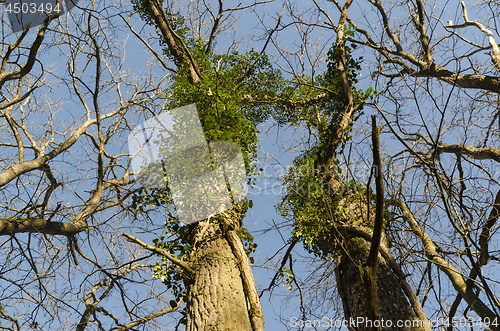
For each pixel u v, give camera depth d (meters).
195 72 7.30
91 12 5.49
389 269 5.13
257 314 4.31
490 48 6.55
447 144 6.71
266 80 8.47
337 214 6.00
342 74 7.71
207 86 6.27
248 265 4.82
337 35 8.04
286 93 8.48
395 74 5.90
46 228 5.74
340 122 7.23
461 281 5.08
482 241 4.73
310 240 5.97
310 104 8.29
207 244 4.91
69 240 6.12
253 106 8.42
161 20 8.23
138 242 4.28
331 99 8.05
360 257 5.34
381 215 3.90
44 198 6.73
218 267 4.60
